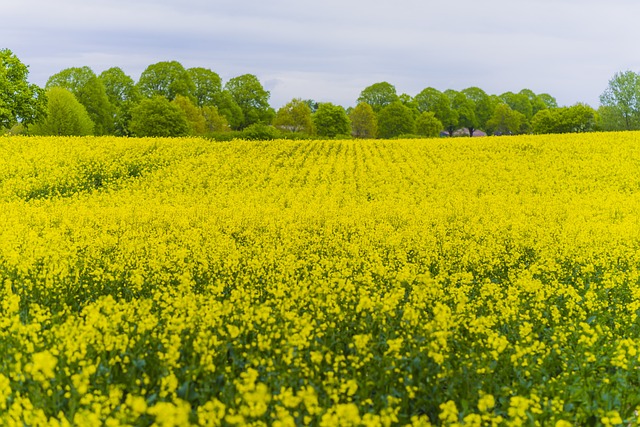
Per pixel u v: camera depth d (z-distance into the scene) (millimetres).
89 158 36438
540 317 10352
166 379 6113
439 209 24578
